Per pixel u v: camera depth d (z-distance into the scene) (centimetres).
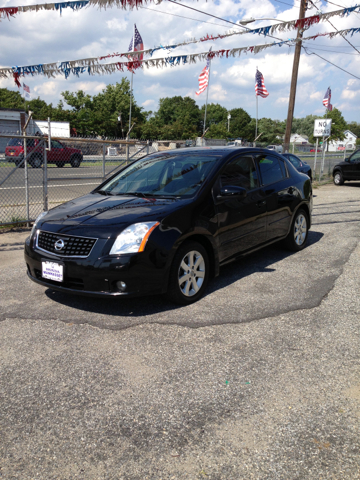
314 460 199
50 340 328
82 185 1445
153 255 355
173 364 289
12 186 1395
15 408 245
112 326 351
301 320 360
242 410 238
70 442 215
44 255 378
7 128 3247
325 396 250
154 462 200
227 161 464
